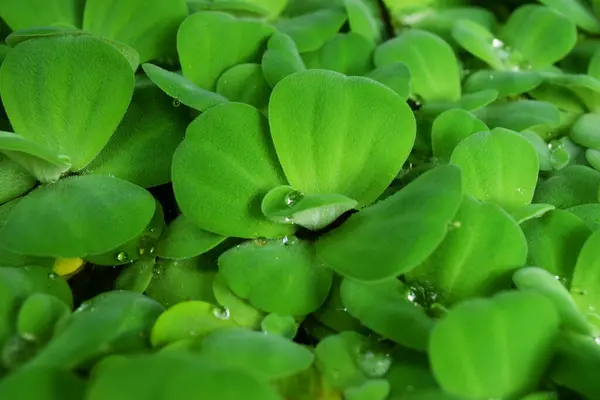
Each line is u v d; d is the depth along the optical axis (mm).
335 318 253
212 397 217
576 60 327
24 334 238
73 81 266
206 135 260
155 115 278
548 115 292
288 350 235
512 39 324
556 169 285
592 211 268
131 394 217
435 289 252
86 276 266
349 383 238
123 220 252
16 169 268
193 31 295
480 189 265
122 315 238
